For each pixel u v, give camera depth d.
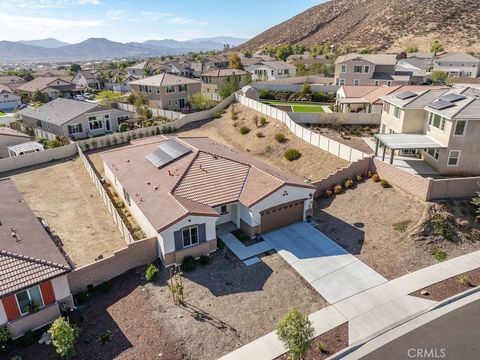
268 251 24.86
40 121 57.50
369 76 72.06
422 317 18.83
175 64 121.94
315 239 26.02
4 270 17.75
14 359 16.25
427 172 32.25
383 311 19.28
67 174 40.44
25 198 34.62
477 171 31.23
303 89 67.06
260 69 91.69
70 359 16.86
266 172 28.61
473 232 25.17
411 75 73.81
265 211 26.33
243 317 19.17
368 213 28.27
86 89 108.38
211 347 17.38
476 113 29.23
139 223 28.36
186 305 20.08
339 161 37.34
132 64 189.25
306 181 32.22
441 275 21.92
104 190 32.50
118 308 20.08
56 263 18.89
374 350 16.97
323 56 128.25
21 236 20.84
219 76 78.81
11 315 17.72
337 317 18.94
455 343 17.17
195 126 56.69
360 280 21.72
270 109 50.53
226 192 27.17
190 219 23.14
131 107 68.06
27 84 101.19
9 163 42.00
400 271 22.42
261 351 17.09
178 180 27.33
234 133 50.66
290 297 20.52
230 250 25.08
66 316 19.48
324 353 16.84
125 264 22.84
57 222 30.00
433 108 32.00
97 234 28.12
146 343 17.69
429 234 25.02
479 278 21.53
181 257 23.47
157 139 38.50
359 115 47.91
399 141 32.62
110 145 50.16
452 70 89.88
